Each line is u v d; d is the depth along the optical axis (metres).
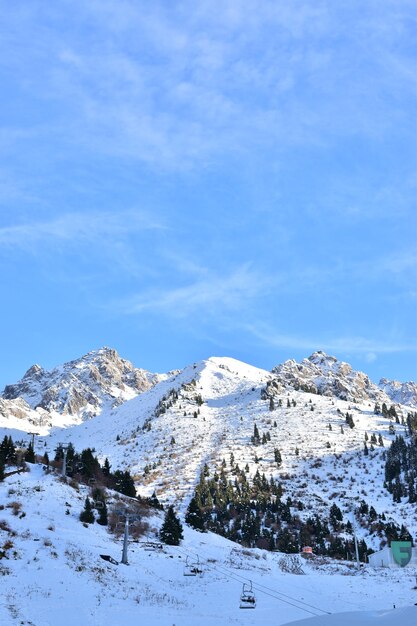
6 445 89.12
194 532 90.94
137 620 40.66
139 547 69.31
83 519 69.88
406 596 58.59
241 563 75.44
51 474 84.94
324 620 43.03
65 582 46.44
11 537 54.44
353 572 83.88
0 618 34.78
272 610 49.16
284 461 190.12
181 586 57.47
